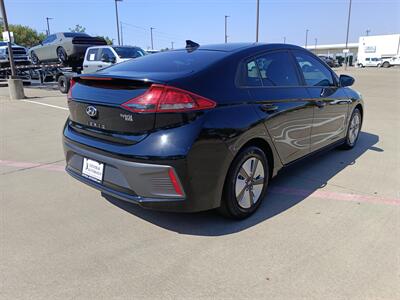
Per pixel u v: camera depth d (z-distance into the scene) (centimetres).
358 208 355
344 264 262
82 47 1727
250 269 258
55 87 1838
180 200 279
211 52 340
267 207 358
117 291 236
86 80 325
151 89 273
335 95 465
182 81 277
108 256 277
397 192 397
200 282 245
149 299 229
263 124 324
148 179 275
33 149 593
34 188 418
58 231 316
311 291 234
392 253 276
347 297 228
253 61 340
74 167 342
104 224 328
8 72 2178
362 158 523
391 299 226
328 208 356
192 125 272
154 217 341
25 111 996
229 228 318
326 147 472
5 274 255
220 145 285
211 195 292
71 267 263
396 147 584
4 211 357
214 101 286
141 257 275
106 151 295
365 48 5791
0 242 298
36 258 274
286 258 271
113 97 294
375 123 790
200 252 281
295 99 373
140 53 1489
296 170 471
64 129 364
